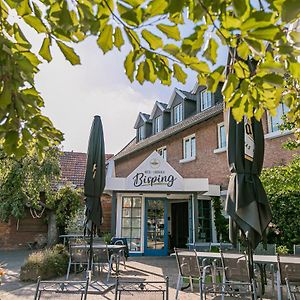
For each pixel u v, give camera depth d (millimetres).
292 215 10398
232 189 4426
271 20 1572
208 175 15336
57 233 17281
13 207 14914
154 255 14055
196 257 6711
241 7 1547
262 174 8617
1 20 2105
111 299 6797
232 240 4543
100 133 8758
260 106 2809
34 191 13828
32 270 8609
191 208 14180
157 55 2107
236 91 2391
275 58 2371
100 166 8406
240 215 4160
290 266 5723
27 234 17750
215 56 1985
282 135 11523
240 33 1726
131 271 10195
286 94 3557
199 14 1701
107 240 13453
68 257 10094
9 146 2330
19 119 2266
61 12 1799
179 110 19641
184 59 2066
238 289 6488
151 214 14414
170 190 12969
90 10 1857
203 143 15969
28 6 1944
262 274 6883
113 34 1976
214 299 6613
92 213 7980
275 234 10953
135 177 12969
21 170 12945
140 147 21109
